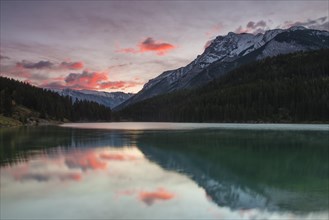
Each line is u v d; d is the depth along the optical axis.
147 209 18.03
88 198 20.31
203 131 90.88
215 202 19.33
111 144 53.81
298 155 39.72
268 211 17.59
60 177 26.81
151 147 48.88
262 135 72.81
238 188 22.94
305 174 28.16
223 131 90.25
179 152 42.78
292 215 17.03
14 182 25.03
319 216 16.86
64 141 59.66
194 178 26.14
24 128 116.56
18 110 174.88
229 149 45.88
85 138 67.06
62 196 20.81
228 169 30.28
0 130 100.31
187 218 16.59
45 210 18.02
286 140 59.50
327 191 22.09
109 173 28.48
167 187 23.20
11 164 33.47
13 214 17.39
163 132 87.69
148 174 27.81
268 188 22.84
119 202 19.38
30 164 33.47
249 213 17.36
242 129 101.44
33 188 23.06
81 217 16.88
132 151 44.12
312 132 83.56
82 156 39.28
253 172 28.98
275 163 33.88
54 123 180.75
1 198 20.47
